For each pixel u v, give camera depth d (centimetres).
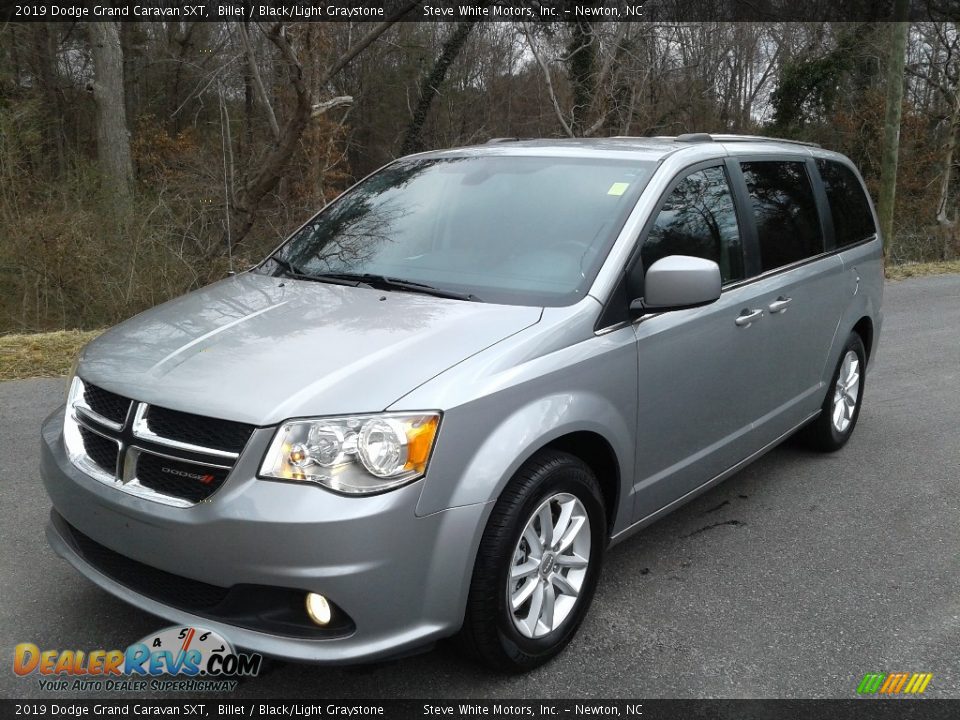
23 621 328
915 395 693
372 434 256
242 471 255
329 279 369
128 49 2311
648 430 349
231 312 332
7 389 632
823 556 406
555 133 1834
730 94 2720
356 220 411
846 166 559
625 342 330
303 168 1403
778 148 481
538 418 289
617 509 343
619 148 405
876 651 326
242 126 1850
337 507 250
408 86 2320
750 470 521
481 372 280
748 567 393
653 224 357
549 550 307
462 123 2320
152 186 1347
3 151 1239
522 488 286
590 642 328
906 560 404
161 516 262
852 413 557
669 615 349
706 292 326
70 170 1316
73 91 2138
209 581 260
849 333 527
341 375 271
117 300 1170
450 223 382
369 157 2522
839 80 2741
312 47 1209
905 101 2602
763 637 334
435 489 263
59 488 297
